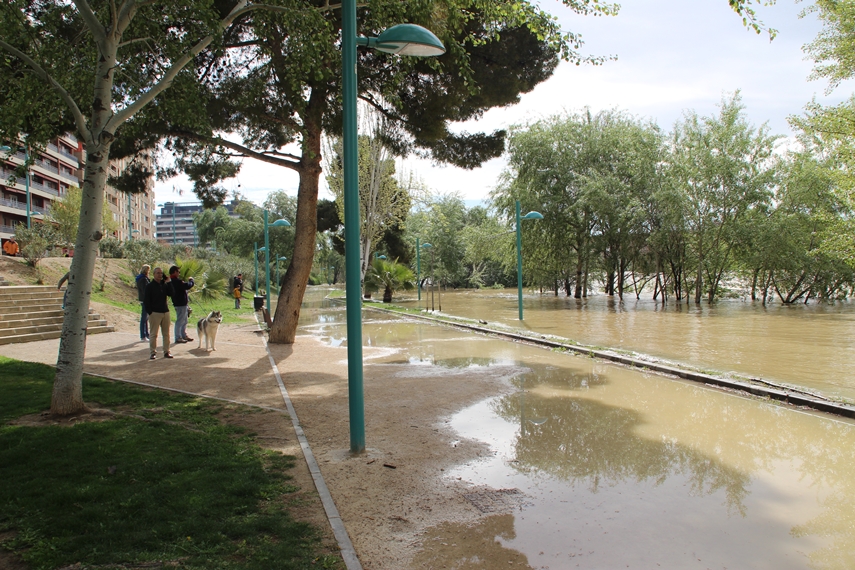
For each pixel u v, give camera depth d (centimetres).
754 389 772
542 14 898
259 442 548
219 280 2689
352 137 516
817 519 387
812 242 2752
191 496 391
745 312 2316
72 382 600
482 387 839
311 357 1147
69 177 6588
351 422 526
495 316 2202
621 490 442
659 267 3145
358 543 351
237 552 319
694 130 2864
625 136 3147
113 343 1316
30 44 749
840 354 1123
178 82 874
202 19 743
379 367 1033
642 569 321
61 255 2598
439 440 574
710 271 3138
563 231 3231
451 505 412
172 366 1009
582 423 638
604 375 929
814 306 2680
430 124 1388
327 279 10000
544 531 371
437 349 1281
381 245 4447
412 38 513
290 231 5934
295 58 813
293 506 392
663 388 823
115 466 441
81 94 841
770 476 470
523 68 1424
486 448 547
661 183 2906
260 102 1239
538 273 3534
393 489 441
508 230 3478
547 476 473
